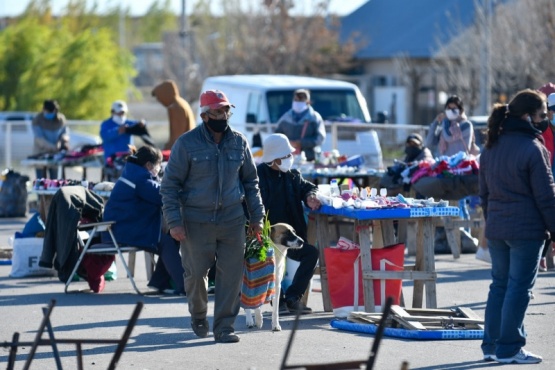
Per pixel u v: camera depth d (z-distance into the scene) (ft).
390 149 165.17
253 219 77.25
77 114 370.53
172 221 74.08
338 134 165.58
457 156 121.60
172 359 71.67
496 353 69.10
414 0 423.23
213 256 76.02
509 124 67.97
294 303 86.43
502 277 69.62
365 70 408.67
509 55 277.85
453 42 327.67
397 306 82.02
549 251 113.91
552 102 102.94
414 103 368.68
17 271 113.29
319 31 389.80
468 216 125.70
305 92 142.20
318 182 135.74
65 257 100.48
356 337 78.23
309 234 91.30
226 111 74.64
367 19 426.51
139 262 127.44
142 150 100.48
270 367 68.85
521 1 277.44
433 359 70.28
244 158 76.18
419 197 124.06
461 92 307.17
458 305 92.89
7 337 80.12
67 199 100.48
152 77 472.44
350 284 85.30
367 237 84.02
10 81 384.88
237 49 394.11
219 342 76.79
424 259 84.89
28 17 399.65
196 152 74.13
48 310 52.42
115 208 99.60
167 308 92.99
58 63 371.56
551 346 74.95
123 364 70.33
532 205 67.26
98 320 87.04
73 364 70.74
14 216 177.58
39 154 169.68
